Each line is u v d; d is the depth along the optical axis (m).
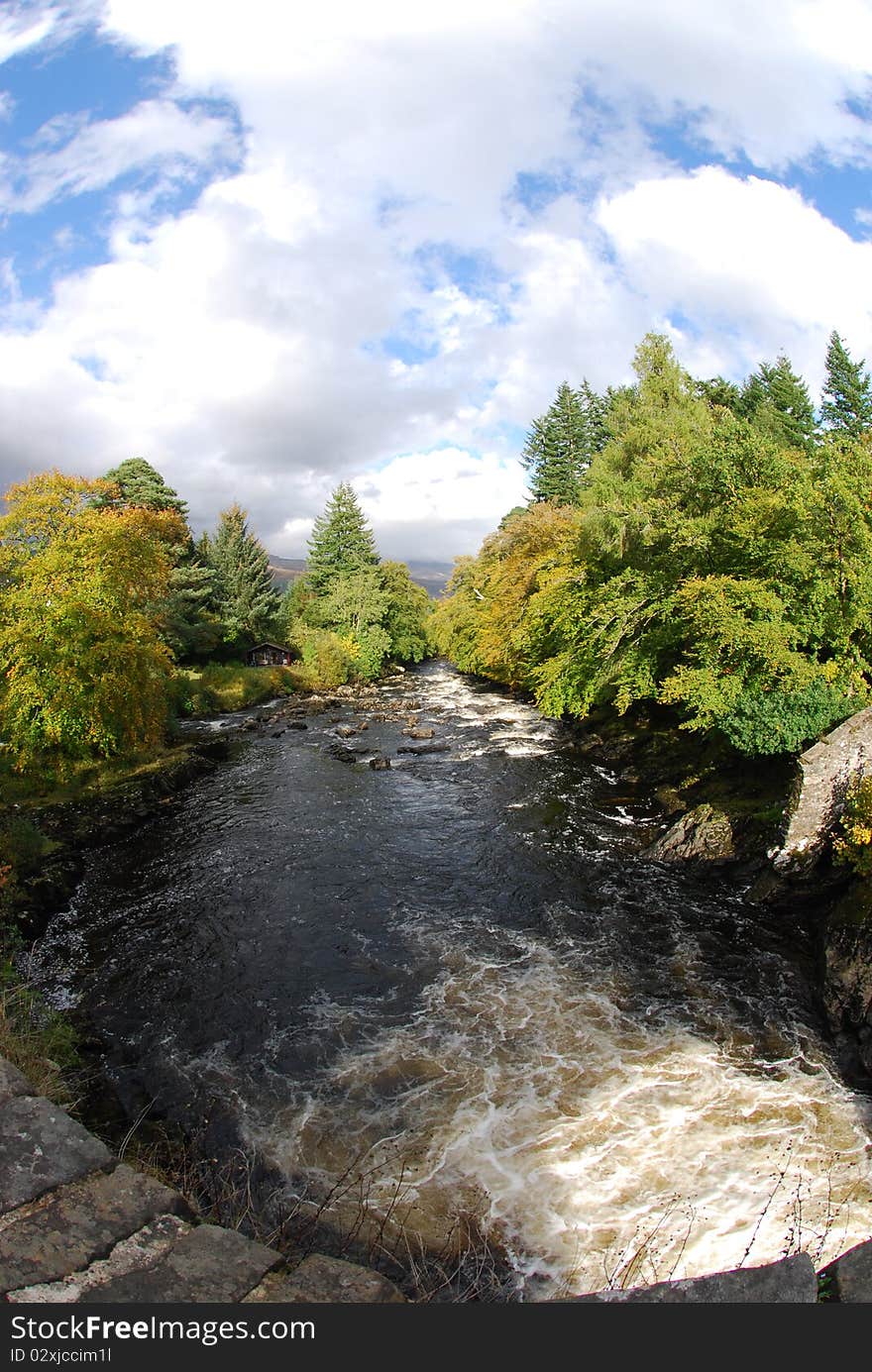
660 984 12.54
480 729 35.88
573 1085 10.12
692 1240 7.61
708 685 19.34
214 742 32.88
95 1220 3.19
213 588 56.94
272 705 45.28
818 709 17.12
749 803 17.83
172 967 13.61
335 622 66.44
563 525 39.94
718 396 56.94
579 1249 7.56
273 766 29.25
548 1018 11.66
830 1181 8.30
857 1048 10.26
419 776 27.12
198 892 16.98
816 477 19.75
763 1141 8.96
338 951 14.04
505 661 44.12
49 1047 9.89
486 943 14.14
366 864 18.42
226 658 55.69
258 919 15.47
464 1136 9.21
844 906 12.48
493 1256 7.48
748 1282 2.61
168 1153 8.79
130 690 24.38
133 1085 10.30
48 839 18.95
